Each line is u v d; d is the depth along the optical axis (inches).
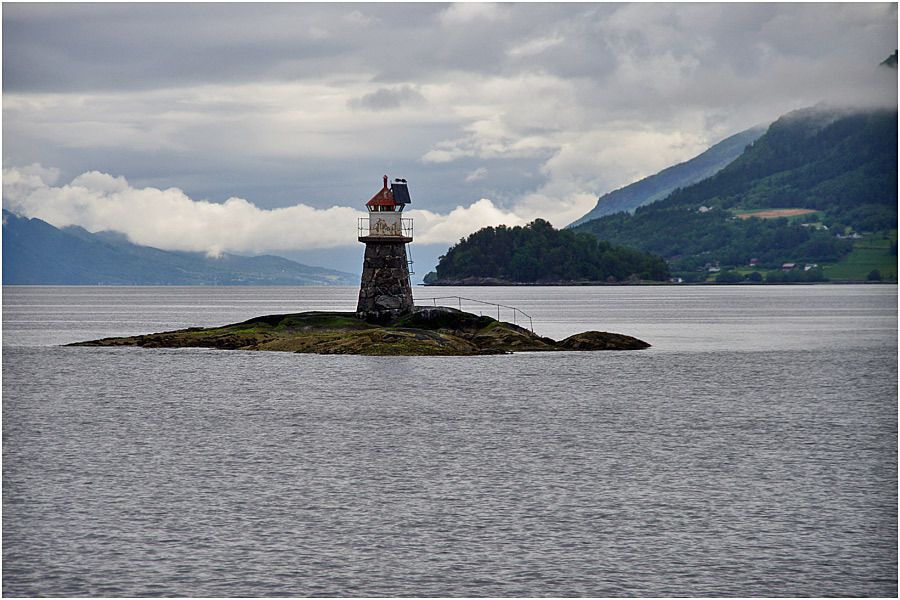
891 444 7706.7
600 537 5241.1
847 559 4958.2
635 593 4557.1
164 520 5477.4
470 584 4630.9
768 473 6648.6
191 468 6697.8
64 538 5177.2
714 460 7052.2
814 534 5310.0
